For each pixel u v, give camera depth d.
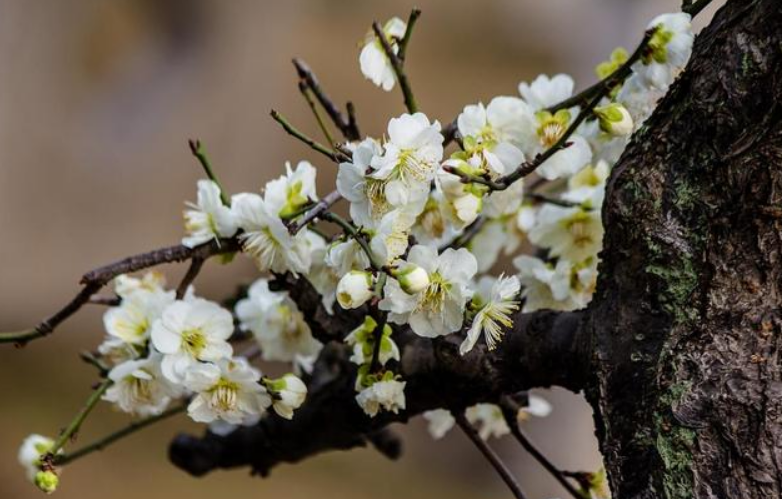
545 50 4.38
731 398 1.48
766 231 1.49
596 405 1.52
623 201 1.52
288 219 1.54
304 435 1.63
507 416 1.60
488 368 1.56
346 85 4.36
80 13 3.84
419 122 1.51
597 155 1.57
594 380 1.52
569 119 1.56
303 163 1.55
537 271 1.60
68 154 3.83
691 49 1.52
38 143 3.78
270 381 1.55
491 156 1.53
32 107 3.77
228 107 4.03
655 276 1.51
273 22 4.16
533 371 1.55
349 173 1.51
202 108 4.01
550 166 1.55
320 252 1.57
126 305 1.57
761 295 1.49
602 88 1.54
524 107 1.55
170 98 4.00
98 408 4.18
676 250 1.50
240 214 1.55
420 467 4.14
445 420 1.65
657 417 1.49
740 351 1.49
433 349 1.56
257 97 4.08
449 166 1.52
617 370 1.51
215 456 1.66
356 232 1.52
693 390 1.49
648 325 1.51
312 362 1.66
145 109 3.96
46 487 1.56
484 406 1.65
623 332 1.51
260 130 4.05
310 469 4.11
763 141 1.49
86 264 3.84
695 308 1.50
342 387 1.61
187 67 4.04
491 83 4.52
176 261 1.56
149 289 1.59
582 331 1.54
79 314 4.27
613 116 1.54
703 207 1.50
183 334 1.55
